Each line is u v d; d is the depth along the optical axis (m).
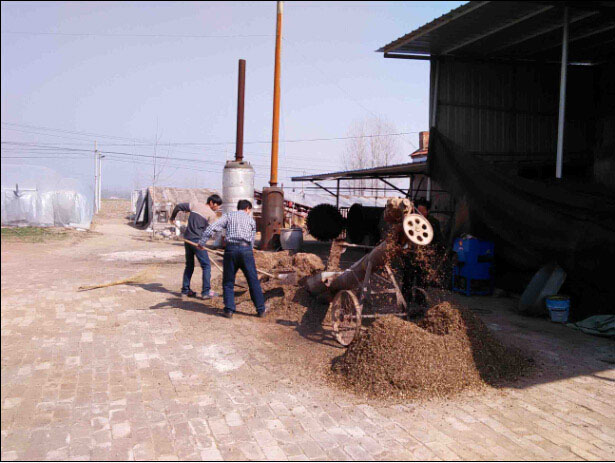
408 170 17.38
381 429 3.66
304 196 28.66
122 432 3.56
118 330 6.33
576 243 7.30
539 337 6.20
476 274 8.73
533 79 12.55
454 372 4.48
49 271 11.88
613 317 6.59
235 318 6.98
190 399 4.17
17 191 26.27
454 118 11.56
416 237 5.23
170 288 9.40
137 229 29.11
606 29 10.41
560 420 3.85
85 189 28.77
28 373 4.75
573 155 13.02
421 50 11.20
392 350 4.50
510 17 9.20
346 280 6.43
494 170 8.93
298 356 5.30
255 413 3.91
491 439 3.53
